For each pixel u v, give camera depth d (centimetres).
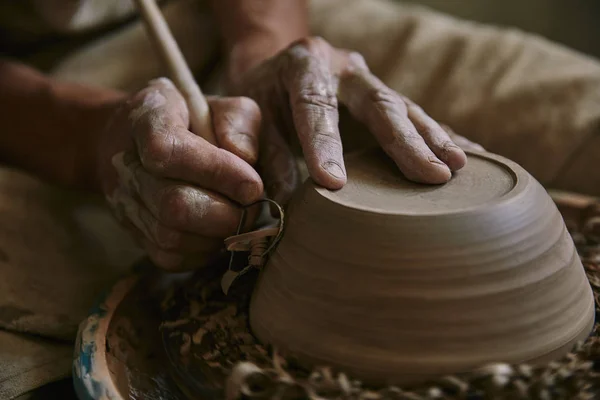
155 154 73
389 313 57
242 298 76
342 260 60
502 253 58
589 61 123
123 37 143
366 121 78
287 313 62
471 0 198
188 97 84
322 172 66
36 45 144
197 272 83
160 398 71
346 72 84
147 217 79
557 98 115
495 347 57
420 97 126
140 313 82
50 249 104
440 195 64
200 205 72
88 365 68
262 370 59
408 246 58
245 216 75
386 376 57
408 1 202
